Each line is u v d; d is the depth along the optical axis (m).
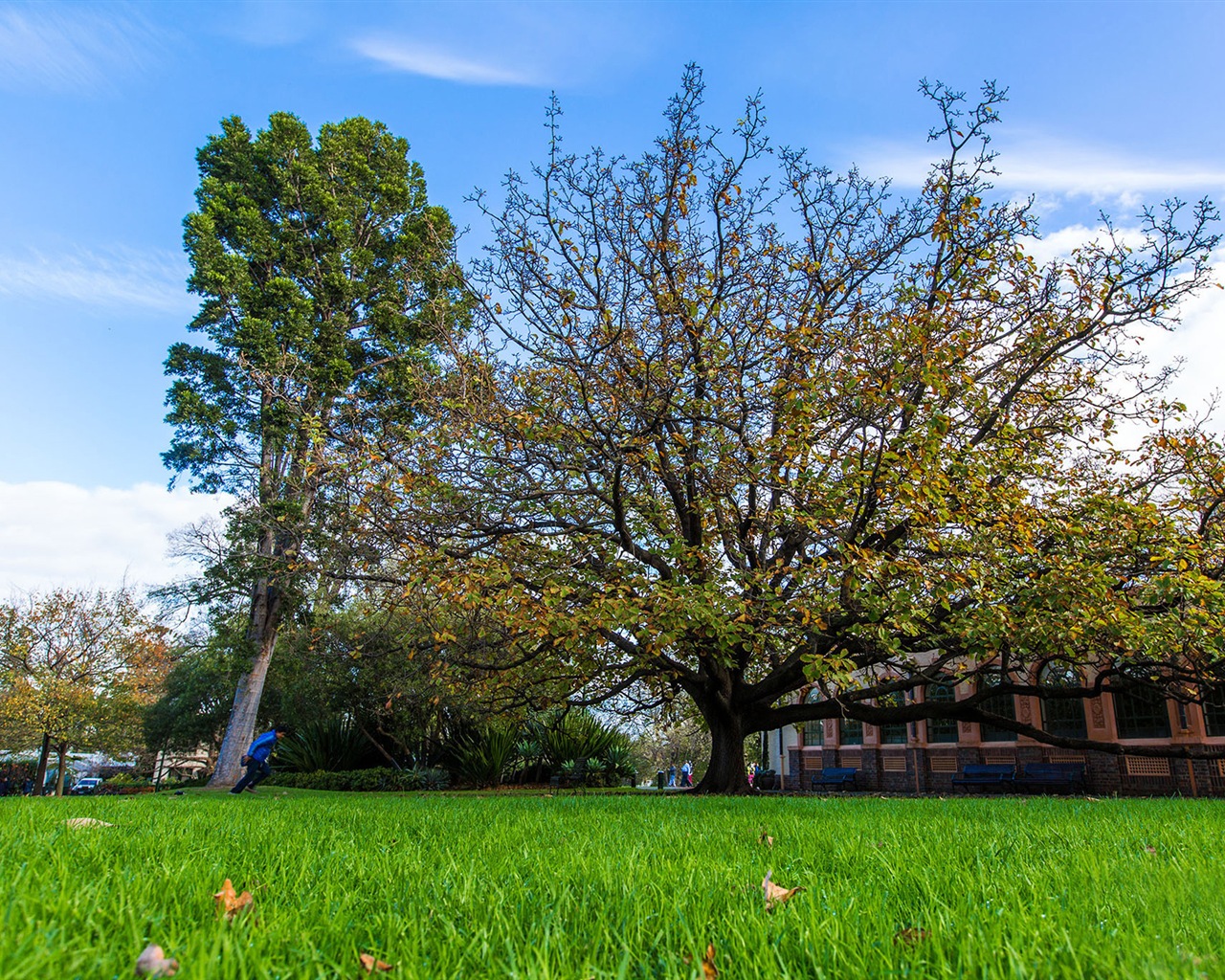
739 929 2.09
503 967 1.75
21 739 36.44
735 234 12.55
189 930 2.02
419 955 1.91
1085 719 22.02
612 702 16.36
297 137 27.38
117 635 35.88
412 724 27.05
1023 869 3.13
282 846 3.79
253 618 24.81
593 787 24.31
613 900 2.49
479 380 11.80
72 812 6.58
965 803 8.62
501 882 2.84
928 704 14.02
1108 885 2.81
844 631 11.27
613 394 11.19
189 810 7.20
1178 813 6.81
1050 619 10.41
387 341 24.02
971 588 10.41
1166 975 1.66
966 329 11.87
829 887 2.72
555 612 10.11
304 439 20.59
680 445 11.09
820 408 10.66
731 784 13.32
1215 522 13.08
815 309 12.38
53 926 1.85
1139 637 10.78
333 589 23.53
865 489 10.69
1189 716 19.84
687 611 9.80
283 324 22.98
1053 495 12.46
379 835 4.58
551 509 11.75
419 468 12.10
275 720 36.59
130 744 38.81
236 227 25.14
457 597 10.36
